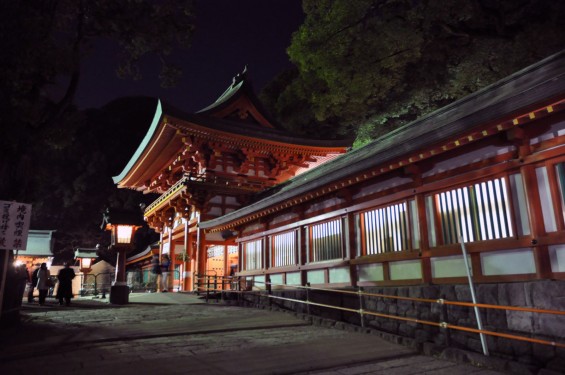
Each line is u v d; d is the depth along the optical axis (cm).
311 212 1453
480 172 845
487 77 2231
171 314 1341
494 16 2122
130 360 680
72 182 6612
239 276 1917
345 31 2294
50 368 630
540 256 724
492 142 828
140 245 6675
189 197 2662
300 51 2497
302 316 1227
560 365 657
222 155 2841
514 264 777
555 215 705
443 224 934
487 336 790
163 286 2558
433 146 869
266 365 650
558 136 714
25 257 4044
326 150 2984
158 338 903
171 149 2884
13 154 1059
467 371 631
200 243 2620
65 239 6425
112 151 7175
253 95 3195
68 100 1202
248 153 2834
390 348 783
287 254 1571
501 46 2067
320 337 912
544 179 738
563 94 625
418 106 2695
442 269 926
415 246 999
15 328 1012
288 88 3391
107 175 6862
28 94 1109
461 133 796
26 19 880
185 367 634
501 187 814
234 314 1341
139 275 4278
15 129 948
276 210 1623
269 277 1689
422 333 933
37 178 1266
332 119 3594
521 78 914
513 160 784
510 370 618
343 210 1256
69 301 1736
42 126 1145
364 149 1484
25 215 834
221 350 764
